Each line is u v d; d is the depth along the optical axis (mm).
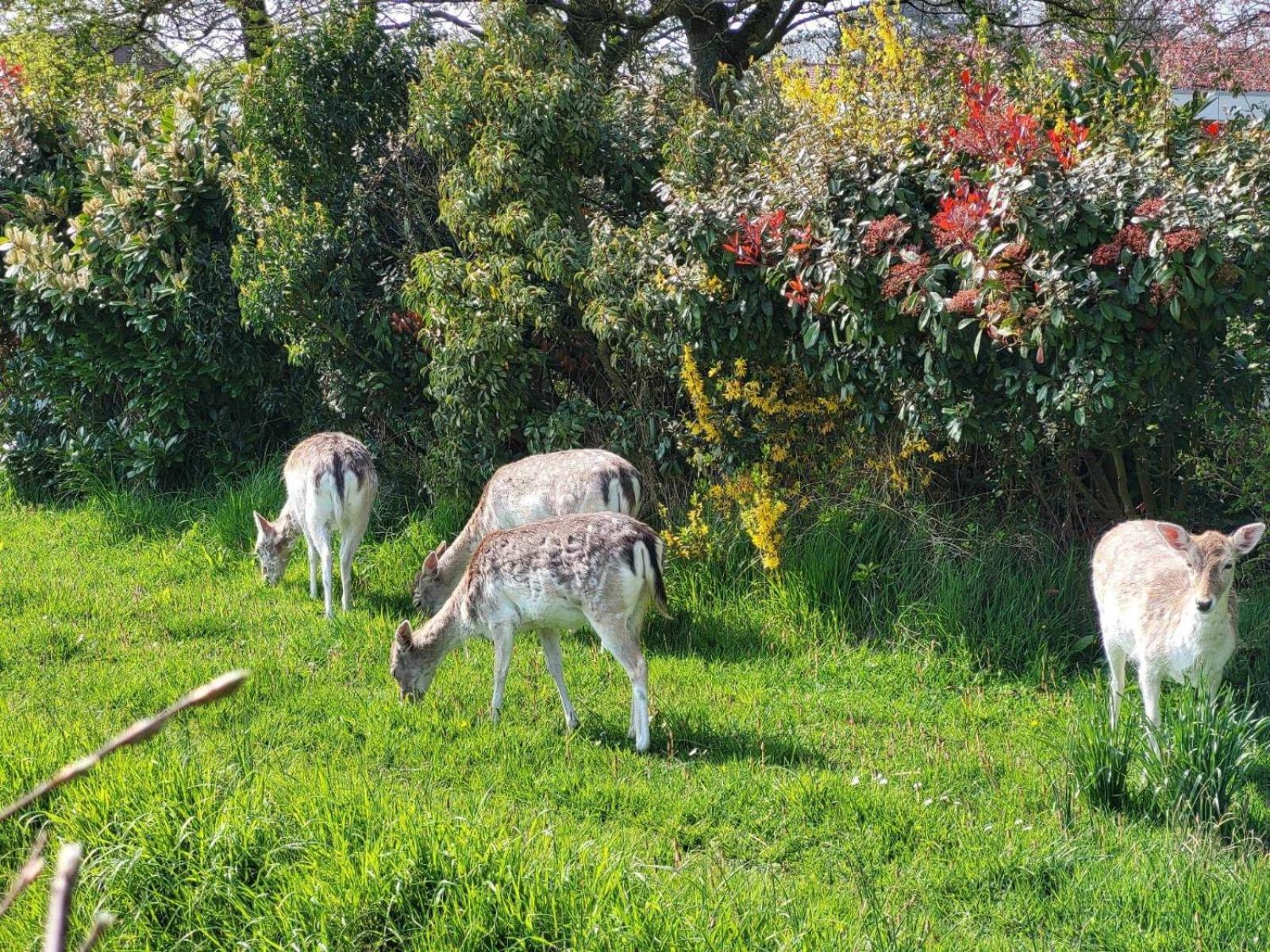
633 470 8695
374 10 11641
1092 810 5965
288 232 10594
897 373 8094
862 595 8680
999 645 8031
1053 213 7051
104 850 4727
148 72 19844
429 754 6648
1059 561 8547
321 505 8969
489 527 8961
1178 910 4902
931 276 7473
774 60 10695
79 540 10977
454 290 9938
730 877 5012
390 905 4375
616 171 10742
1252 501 8250
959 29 16078
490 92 10094
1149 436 8289
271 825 4875
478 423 10172
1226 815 5617
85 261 11766
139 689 7348
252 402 12281
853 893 5055
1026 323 7191
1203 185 7484
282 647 8305
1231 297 6961
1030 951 4648
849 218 7949
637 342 9320
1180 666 6133
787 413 9164
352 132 11266
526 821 5543
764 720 7176
